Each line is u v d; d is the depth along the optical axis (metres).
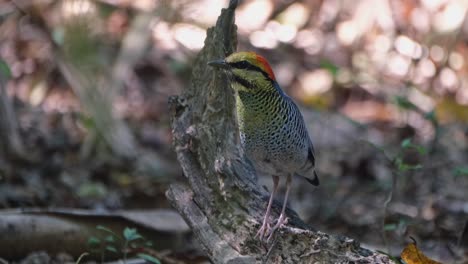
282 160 9.10
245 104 8.75
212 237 8.60
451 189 13.98
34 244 10.43
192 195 8.95
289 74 19.69
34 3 19.08
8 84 18.30
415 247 8.13
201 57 9.31
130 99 18.39
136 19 17.53
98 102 15.84
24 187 13.47
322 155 16.22
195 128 9.04
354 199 14.09
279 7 21.17
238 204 8.68
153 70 19.08
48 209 11.28
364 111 18.41
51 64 18.48
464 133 16.52
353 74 19.19
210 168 8.84
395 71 19.28
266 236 8.34
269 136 8.81
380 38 19.88
